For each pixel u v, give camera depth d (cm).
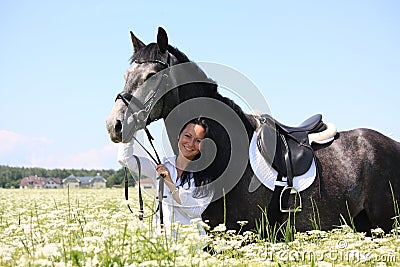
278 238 620
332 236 601
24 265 431
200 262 436
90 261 424
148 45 626
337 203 649
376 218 664
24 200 1723
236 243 529
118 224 549
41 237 547
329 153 667
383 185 663
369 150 669
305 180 630
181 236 484
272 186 607
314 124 687
